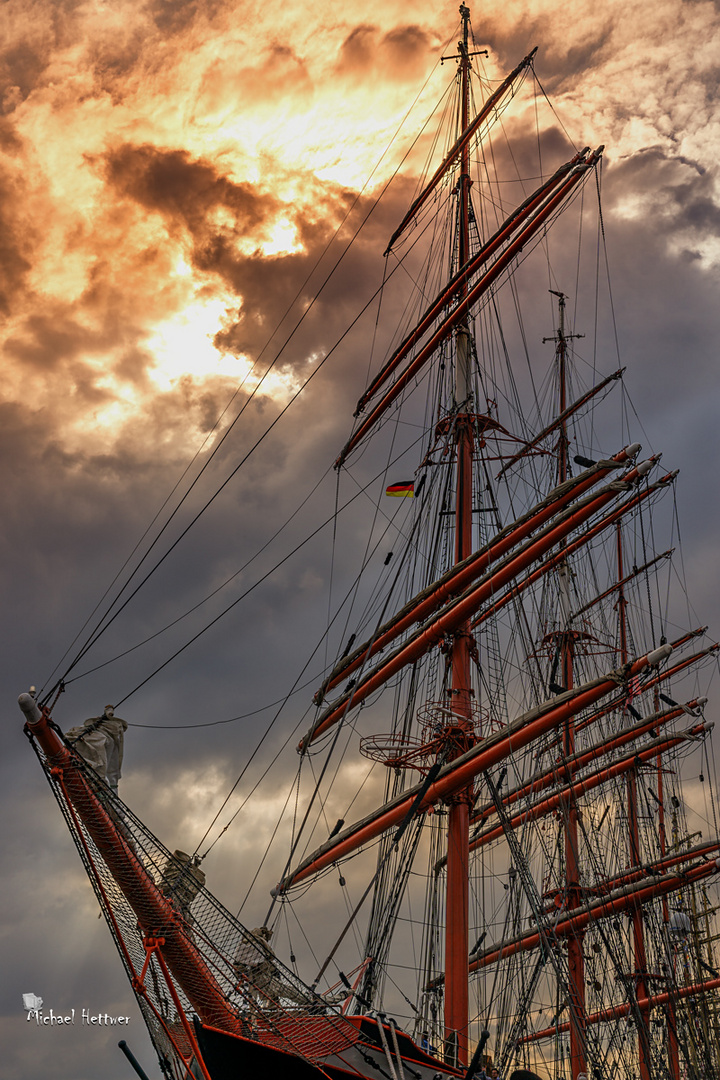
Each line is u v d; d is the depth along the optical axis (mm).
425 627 34969
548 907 45094
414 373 40062
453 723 33312
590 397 49062
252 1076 17797
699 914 52688
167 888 17531
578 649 48844
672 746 45750
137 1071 18672
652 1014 49781
